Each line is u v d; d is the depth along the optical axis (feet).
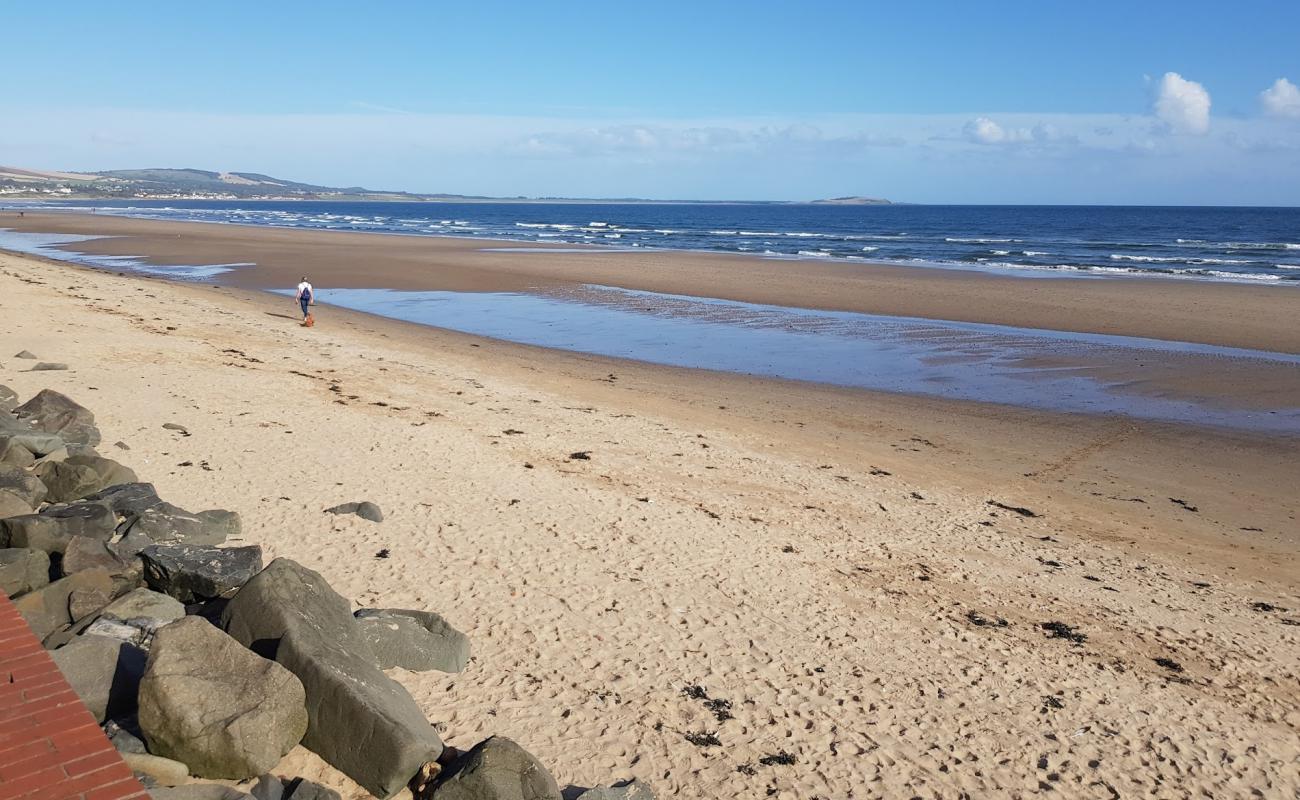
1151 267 197.67
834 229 422.41
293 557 34.63
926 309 129.59
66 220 353.51
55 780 15.25
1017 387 83.46
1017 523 49.49
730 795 23.63
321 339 90.79
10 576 26.61
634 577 36.63
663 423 66.18
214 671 20.70
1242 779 26.84
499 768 20.24
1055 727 28.68
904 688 30.14
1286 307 128.67
